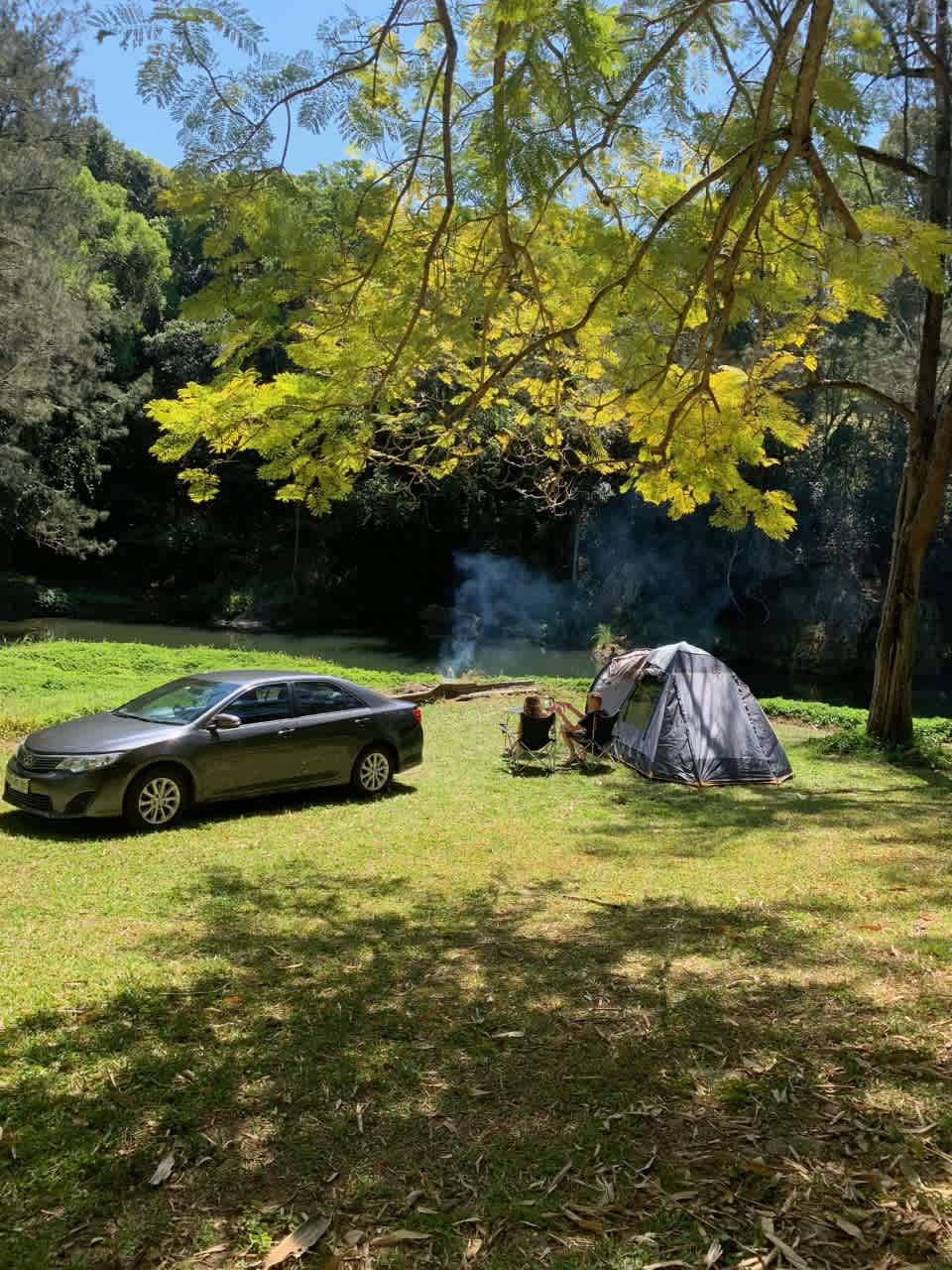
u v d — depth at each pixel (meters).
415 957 5.12
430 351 4.70
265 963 5.03
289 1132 3.21
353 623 43.28
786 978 4.66
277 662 20.84
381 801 10.10
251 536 45.56
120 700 14.75
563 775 11.98
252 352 4.73
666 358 5.08
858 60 4.37
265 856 7.63
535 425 8.95
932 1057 3.67
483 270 4.81
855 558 36.97
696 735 12.05
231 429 4.89
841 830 9.12
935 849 8.16
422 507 39.28
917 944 5.18
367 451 5.86
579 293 5.47
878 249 4.09
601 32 3.40
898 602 14.69
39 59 27.62
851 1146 3.03
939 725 16.64
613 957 5.07
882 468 37.31
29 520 36.66
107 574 46.00
